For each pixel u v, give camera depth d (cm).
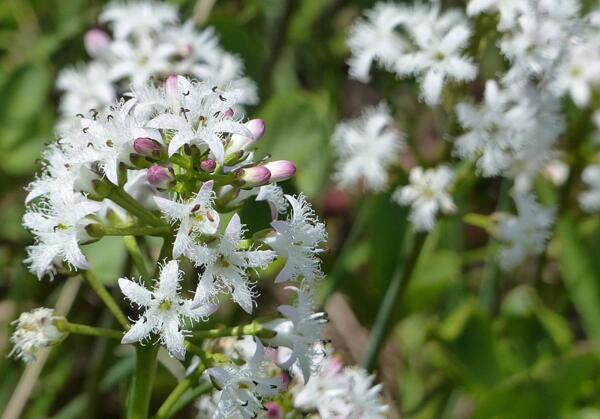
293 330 26
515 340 42
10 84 46
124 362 38
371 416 30
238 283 24
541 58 34
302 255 25
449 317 41
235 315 41
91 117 26
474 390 40
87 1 50
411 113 50
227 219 35
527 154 37
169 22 44
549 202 44
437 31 36
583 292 43
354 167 38
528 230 38
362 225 41
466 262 46
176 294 24
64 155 26
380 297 41
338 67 53
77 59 50
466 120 35
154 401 36
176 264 24
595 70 40
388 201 40
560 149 45
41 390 40
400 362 45
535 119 36
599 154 42
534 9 34
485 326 40
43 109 47
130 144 24
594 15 37
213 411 30
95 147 25
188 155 24
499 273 44
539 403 38
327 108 46
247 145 25
